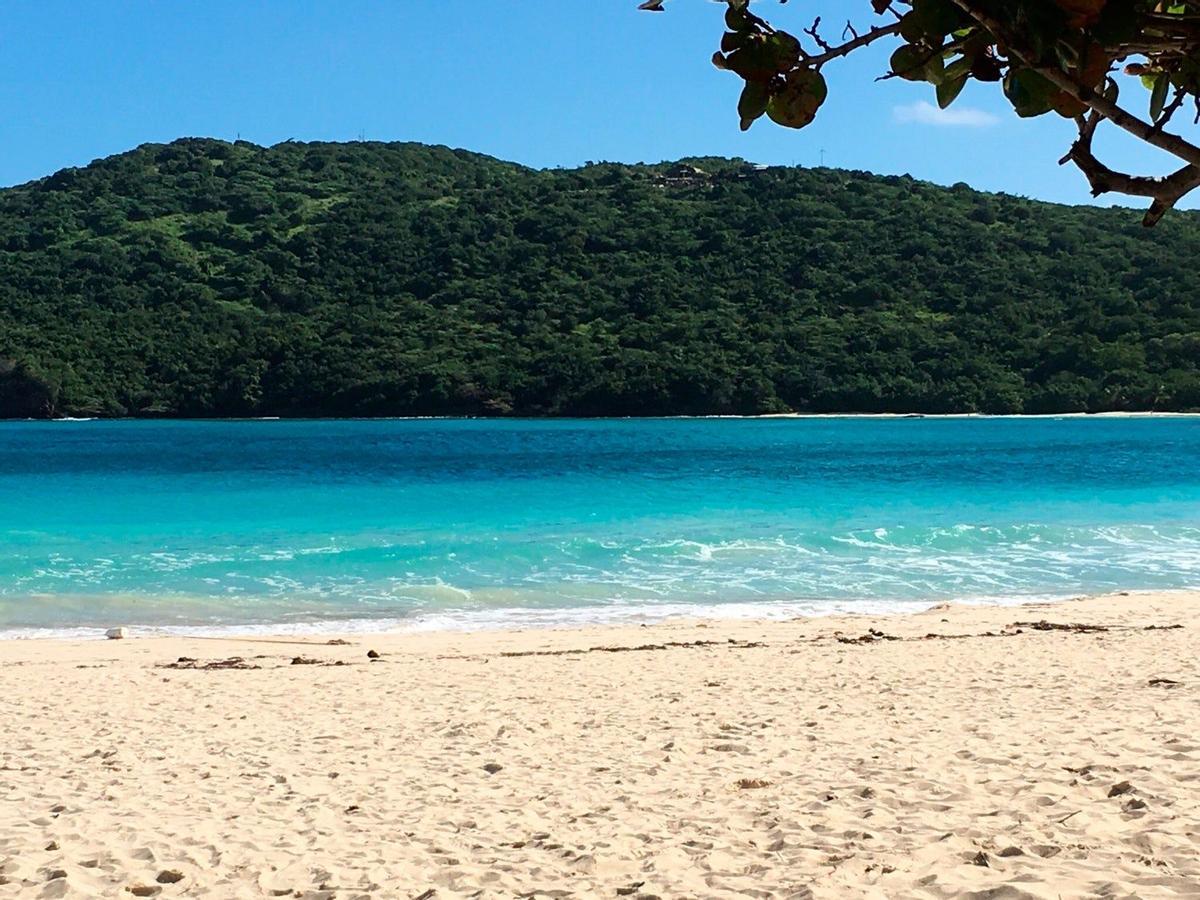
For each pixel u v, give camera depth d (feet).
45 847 19.98
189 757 27.17
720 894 16.25
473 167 501.56
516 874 17.85
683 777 23.49
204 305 348.18
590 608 56.34
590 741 27.58
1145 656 37.83
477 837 19.97
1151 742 24.02
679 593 59.77
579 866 18.02
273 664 42.32
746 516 92.84
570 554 71.41
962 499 105.29
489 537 80.69
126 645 47.67
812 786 22.08
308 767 25.82
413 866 18.49
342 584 63.00
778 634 46.83
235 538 81.35
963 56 4.74
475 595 59.67
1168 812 18.57
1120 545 74.74
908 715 29.07
